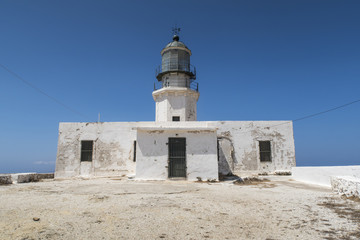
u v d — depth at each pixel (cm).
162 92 1898
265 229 478
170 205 668
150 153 1368
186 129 1369
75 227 469
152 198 766
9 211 575
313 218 553
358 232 457
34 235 421
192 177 1338
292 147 1725
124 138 1656
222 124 1727
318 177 1222
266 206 673
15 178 1238
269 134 1730
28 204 655
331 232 459
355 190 770
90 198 746
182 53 2012
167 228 475
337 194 877
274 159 1705
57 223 490
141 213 576
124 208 622
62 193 847
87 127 1686
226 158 1689
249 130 1728
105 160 1641
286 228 484
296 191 963
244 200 758
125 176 1595
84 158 1658
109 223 497
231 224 508
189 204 686
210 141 1380
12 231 439
